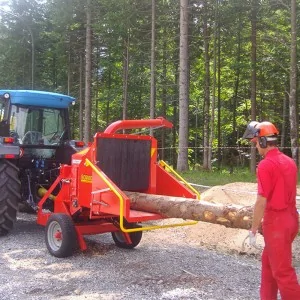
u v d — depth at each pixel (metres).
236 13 21.70
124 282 5.38
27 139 8.40
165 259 6.46
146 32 24.55
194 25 23.86
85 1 24.78
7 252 6.71
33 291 5.01
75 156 6.65
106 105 31.67
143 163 6.76
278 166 4.14
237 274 5.77
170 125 6.76
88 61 24.58
